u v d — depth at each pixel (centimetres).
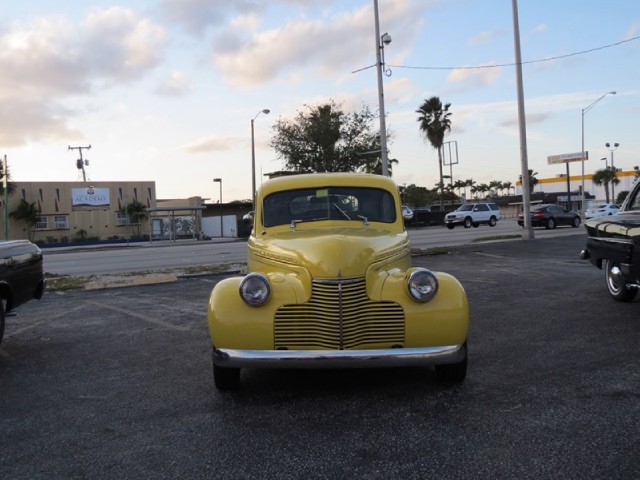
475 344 630
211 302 472
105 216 4988
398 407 444
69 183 4834
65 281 1363
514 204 9019
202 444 387
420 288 459
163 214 5647
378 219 611
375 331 460
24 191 4638
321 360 435
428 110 5384
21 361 631
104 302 1049
